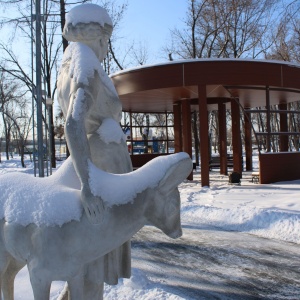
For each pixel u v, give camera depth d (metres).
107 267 2.90
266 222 8.61
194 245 7.46
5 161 43.94
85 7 2.86
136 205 2.47
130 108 21.78
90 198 2.34
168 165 2.52
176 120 19.92
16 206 2.47
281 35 24.17
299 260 6.43
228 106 24.73
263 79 14.75
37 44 11.41
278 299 4.88
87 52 2.70
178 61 14.41
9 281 2.92
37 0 11.42
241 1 29.45
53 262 2.37
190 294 4.93
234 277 5.66
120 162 2.84
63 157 44.28
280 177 16.02
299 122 32.19
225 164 20.86
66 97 2.74
